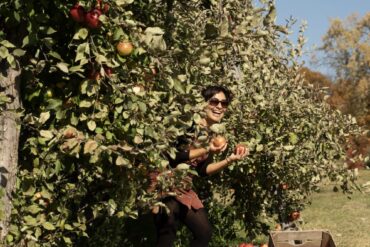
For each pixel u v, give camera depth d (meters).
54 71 3.39
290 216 6.42
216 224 6.74
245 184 5.89
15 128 3.19
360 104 51.97
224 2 4.45
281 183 5.84
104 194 3.84
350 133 5.98
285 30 3.97
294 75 5.92
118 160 3.06
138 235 6.16
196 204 3.96
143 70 3.31
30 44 3.08
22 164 3.45
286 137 5.31
